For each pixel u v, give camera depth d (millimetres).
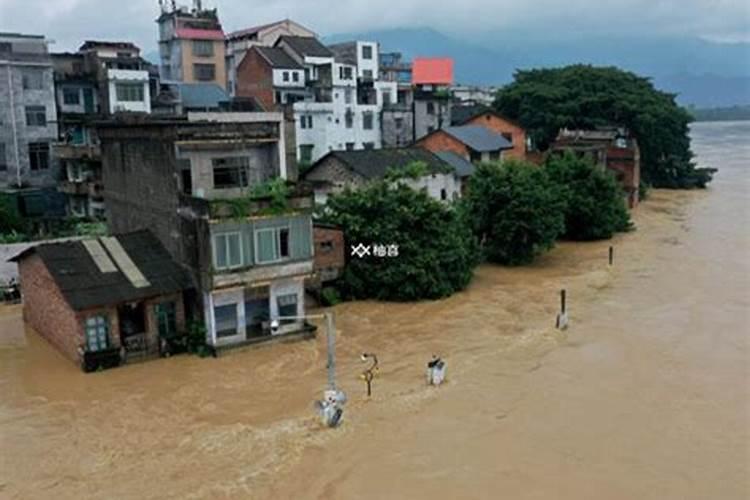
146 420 26047
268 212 33000
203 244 31984
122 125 38000
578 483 21406
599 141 74500
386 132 79688
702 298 40688
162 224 35375
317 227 40500
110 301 31062
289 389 28641
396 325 37031
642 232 62125
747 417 25484
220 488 21219
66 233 49406
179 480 21734
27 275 36531
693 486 21141
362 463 22625
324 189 54125
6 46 54031
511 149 69875
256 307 34156
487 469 22234
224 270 32312
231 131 34531
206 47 85500
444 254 42125
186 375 30328
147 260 34219
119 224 40875
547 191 50844
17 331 37062
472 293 43219
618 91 89000
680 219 68375
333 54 82750
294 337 34531
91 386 29328
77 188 53844
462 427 25047
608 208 59094
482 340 34281
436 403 27016
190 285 33250
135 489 21281
